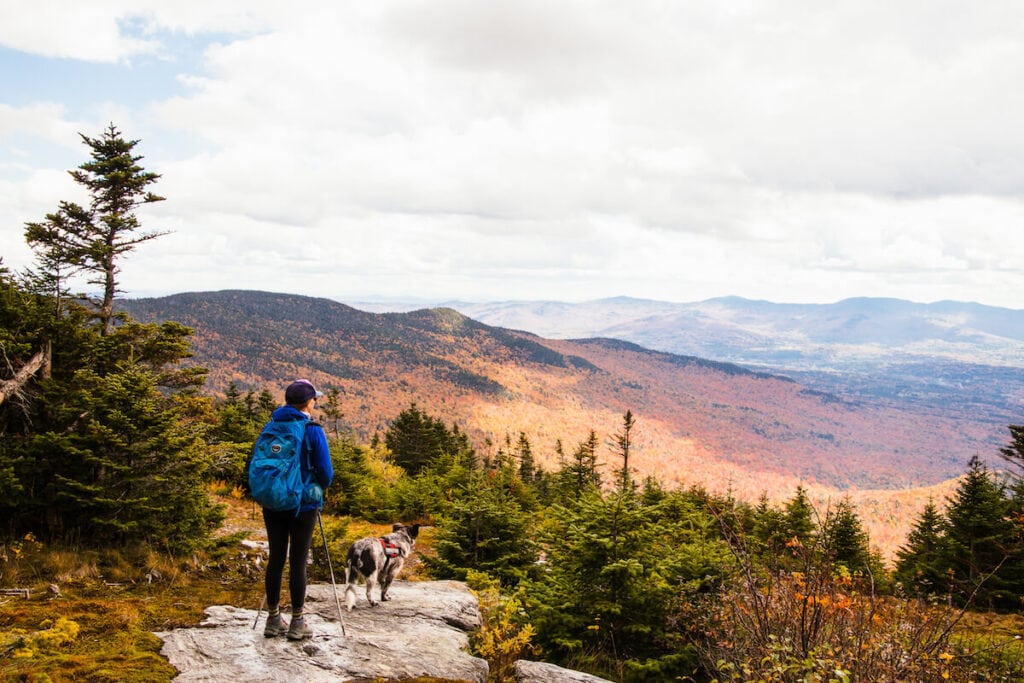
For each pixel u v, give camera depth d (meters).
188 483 8.70
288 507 4.33
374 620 5.58
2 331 8.23
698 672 7.77
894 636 5.13
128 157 15.07
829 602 5.38
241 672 4.03
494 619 6.93
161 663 4.07
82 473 8.00
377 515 24.00
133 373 8.95
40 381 8.71
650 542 9.27
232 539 8.72
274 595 4.62
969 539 18.56
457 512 12.03
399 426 50.53
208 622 5.06
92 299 13.39
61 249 13.21
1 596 5.43
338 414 43.72
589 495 9.65
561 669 5.55
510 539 11.62
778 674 4.86
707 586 9.25
